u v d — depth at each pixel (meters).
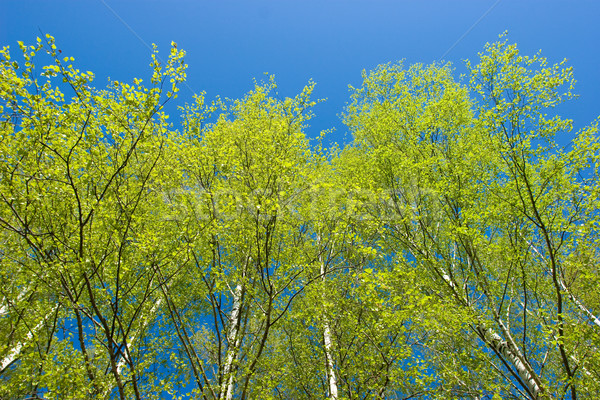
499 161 6.45
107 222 4.15
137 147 4.40
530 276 6.62
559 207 5.74
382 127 8.79
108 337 3.90
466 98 8.26
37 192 3.82
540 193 5.67
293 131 6.91
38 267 4.10
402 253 7.61
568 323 4.99
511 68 6.04
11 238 4.84
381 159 8.23
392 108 9.11
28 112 3.46
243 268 6.12
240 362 5.47
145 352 5.84
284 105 7.99
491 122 6.16
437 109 8.23
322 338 6.72
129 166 4.80
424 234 7.39
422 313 5.62
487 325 5.59
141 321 5.24
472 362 5.98
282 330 6.80
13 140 3.61
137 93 3.71
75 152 3.92
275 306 5.84
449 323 5.68
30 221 3.87
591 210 5.44
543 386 5.20
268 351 6.34
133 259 5.14
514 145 5.84
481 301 6.62
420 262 7.04
